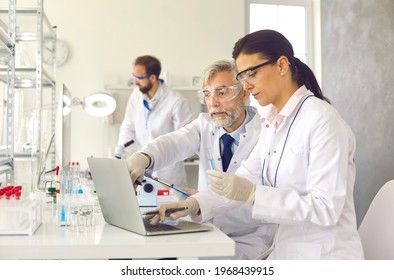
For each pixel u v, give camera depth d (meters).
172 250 1.17
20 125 2.85
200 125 2.13
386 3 3.05
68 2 4.61
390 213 1.47
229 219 1.93
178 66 4.75
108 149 4.54
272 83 1.47
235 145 2.07
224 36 4.82
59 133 2.28
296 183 1.50
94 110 3.73
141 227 1.26
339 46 3.62
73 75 4.60
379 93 3.12
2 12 3.06
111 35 4.66
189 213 1.52
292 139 1.49
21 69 2.87
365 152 3.30
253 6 5.08
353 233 1.44
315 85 1.57
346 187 1.40
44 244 1.14
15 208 1.24
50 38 3.63
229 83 1.91
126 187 1.27
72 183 1.93
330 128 1.39
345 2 3.52
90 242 1.17
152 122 3.81
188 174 4.65
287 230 1.51
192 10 4.78
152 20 4.72
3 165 2.22
